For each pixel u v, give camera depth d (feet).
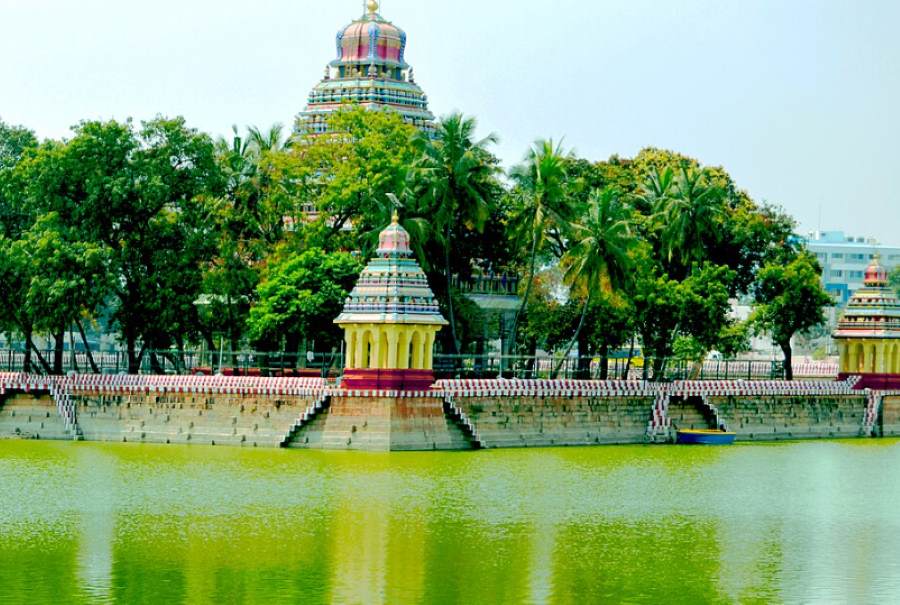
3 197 429.79
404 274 361.71
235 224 412.57
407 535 273.95
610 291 415.03
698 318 446.60
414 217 399.24
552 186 403.95
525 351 472.44
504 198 439.22
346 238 416.46
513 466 346.33
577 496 315.17
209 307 410.31
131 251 400.26
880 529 292.81
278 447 361.10
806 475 354.33
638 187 503.61
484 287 467.93
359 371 359.46
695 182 471.21
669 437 407.44
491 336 468.34
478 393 372.58
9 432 377.91
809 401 438.40
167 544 263.90
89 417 376.27
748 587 247.70
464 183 399.24
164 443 368.68
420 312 360.89
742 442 417.49
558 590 241.96
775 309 481.46
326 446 358.43
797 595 243.81
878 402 449.89
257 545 264.11
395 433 357.41
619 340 444.14
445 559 258.16
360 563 254.06
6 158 469.98
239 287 402.72
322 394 359.87
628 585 246.27
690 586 246.88
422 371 362.12
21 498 298.15
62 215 398.21
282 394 363.56
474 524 284.41
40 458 343.05
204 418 368.68
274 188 412.16
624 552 267.80
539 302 447.83
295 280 387.34
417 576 247.50
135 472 325.42
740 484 338.54
